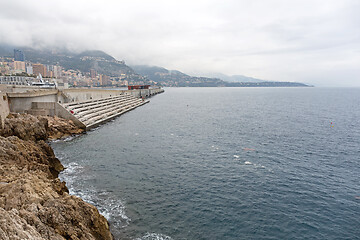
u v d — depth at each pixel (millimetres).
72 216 18656
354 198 30688
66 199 20375
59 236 15969
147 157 44500
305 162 43094
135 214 25953
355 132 67375
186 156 45562
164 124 78500
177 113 107812
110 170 37781
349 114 104875
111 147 50031
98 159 42562
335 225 25266
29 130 45188
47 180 25391
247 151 49062
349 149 51000
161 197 29875
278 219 26062
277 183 34562
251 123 82062
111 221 24469
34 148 35594
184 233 23266
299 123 82000
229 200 29609
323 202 29656
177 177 35938
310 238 23266
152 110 117688
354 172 38875
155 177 35719
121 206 27406
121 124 76000
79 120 63719
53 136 54469
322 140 58312
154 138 58875
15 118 45438
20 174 23953
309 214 27125
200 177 36094
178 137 60500
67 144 51062
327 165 41781
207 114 105688
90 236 18312
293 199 30219
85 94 94562
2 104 43875
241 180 35312
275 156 46156
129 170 38094
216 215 26406
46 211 17375
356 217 26688
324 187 33594
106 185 32531
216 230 23938
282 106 142875
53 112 62469
